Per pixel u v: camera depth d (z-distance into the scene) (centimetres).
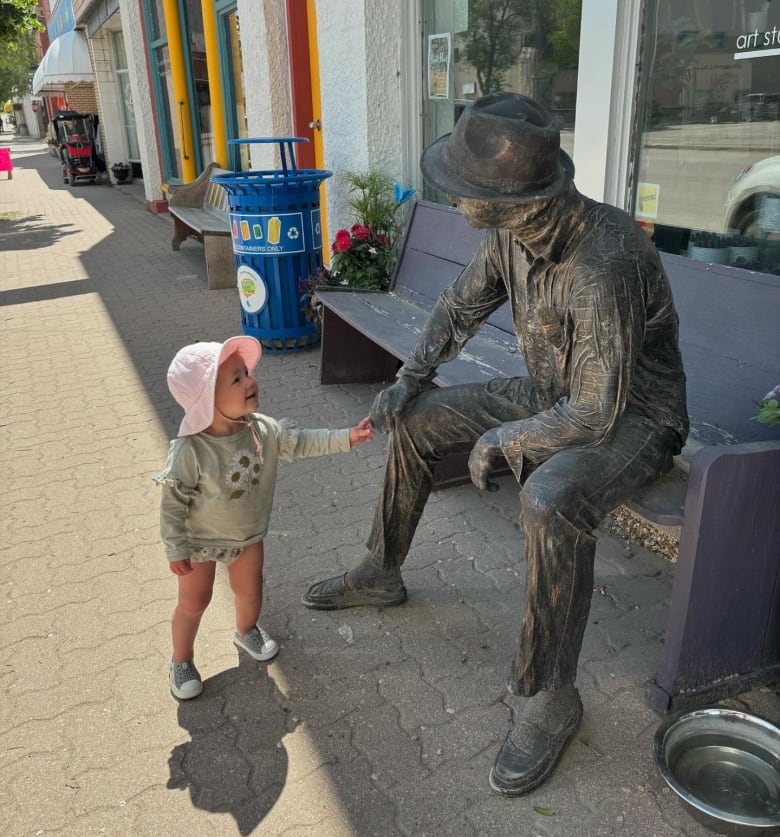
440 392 258
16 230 1313
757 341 255
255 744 227
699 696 230
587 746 221
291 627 278
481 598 290
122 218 1387
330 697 244
